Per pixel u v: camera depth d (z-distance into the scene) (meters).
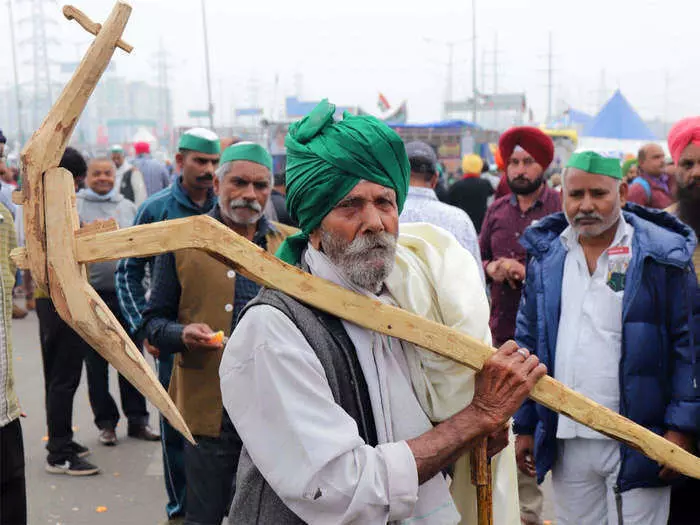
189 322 3.38
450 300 1.82
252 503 1.69
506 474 1.97
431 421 1.77
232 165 3.34
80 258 1.58
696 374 2.63
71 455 4.89
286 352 1.59
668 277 2.67
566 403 1.71
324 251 1.75
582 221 2.74
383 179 1.66
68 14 1.57
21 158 1.57
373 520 1.56
